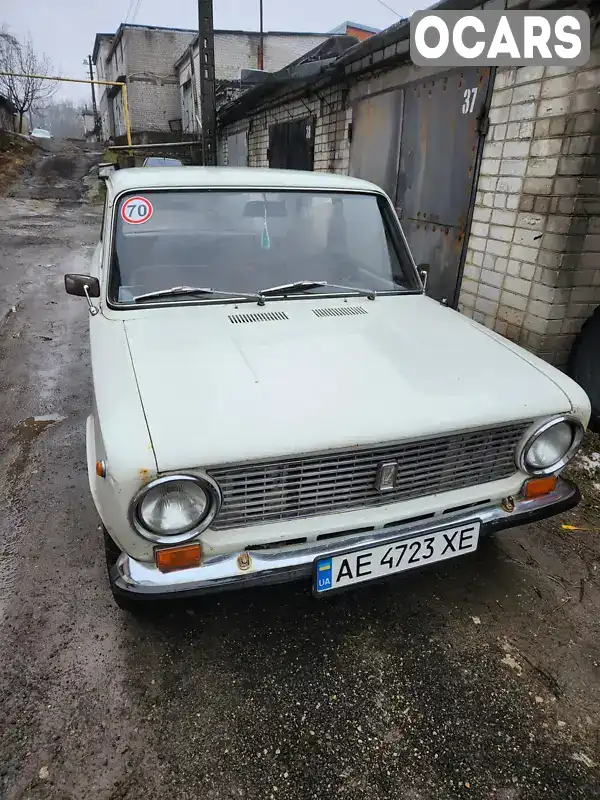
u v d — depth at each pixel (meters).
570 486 2.32
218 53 26.44
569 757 1.81
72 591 2.43
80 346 5.55
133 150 24.62
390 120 6.27
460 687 2.05
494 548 2.79
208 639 2.22
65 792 1.67
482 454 2.09
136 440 1.67
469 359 2.32
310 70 7.48
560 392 2.17
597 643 2.25
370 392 2.01
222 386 1.96
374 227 3.09
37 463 3.40
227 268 2.72
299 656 2.16
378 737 1.86
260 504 1.82
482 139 4.73
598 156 3.78
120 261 2.60
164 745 1.82
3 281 8.24
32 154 29.09
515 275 4.50
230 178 2.88
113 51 36.53
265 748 1.81
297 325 2.47
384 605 2.43
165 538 1.71
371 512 1.97
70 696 1.97
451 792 1.70
